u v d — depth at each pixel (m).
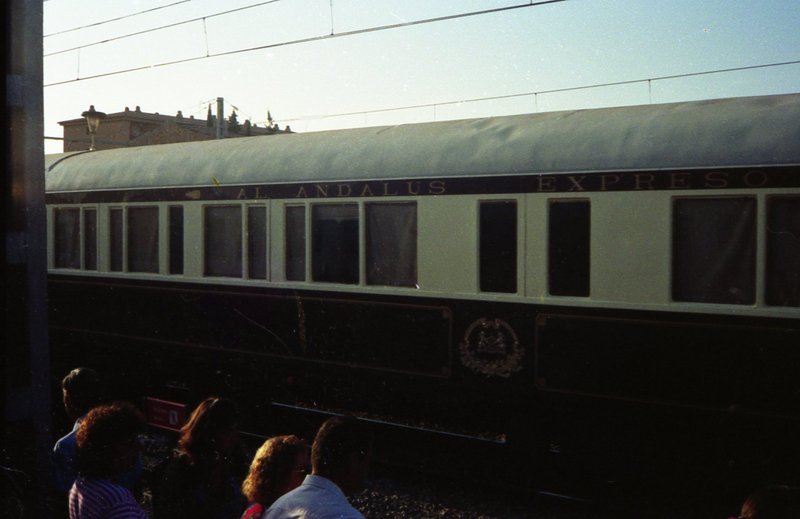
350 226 7.10
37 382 3.18
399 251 6.81
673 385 5.55
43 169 3.19
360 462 2.46
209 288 8.12
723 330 5.35
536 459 6.38
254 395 8.17
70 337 9.55
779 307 5.18
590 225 5.87
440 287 6.55
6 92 3.05
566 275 5.98
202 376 8.63
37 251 3.17
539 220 6.08
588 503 5.79
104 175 9.15
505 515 5.70
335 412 7.80
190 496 3.10
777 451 5.26
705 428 5.54
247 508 3.08
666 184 5.58
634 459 5.86
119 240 8.96
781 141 5.24
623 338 5.73
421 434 7.18
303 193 7.38
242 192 7.81
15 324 3.10
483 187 6.33
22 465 3.12
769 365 5.21
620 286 5.74
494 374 6.28
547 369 6.04
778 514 2.16
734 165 5.34
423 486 6.34
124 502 2.75
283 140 7.95
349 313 7.10
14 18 3.06
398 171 6.79
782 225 5.20
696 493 6.12
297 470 2.89
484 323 6.32
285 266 7.52
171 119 34.09
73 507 2.78
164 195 8.48
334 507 2.32
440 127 7.00
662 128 5.76
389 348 6.87
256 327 7.77
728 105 5.72
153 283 8.62
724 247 5.39
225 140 8.59
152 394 9.27
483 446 6.94
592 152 5.91
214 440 3.13
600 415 6.00
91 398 3.67
